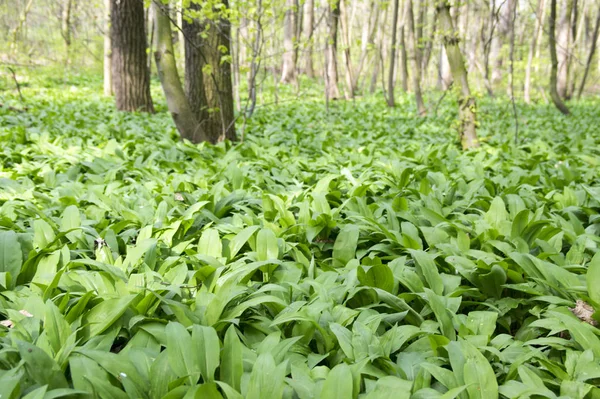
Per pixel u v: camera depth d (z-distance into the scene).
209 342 2.19
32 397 1.78
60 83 23.92
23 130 7.68
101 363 2.05
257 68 8.78
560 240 3.74
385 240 3.73
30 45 31.50
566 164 7.25
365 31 28.27
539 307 2.95
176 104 8.38
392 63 19.56
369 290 2.97
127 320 2.55
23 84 21.05
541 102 23.94
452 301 2.87
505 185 5.60
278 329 2.60
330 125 11.82
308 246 3.85
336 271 3.31
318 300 2.78
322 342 2.56
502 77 25.41
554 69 17.02
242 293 2.85
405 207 4.53
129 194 5.19
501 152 8.16
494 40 29.70
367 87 32.16
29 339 2.35
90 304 2.68
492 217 4.15
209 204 4.43
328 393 1.91
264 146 8.60
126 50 13.60
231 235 3.83
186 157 7.41
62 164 6.25
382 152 7.96
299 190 5.30
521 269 3.28
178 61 23.48
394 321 2.68
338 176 5.48
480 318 2.74
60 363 2.14
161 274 3.18
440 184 5.51
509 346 2.48
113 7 13.41
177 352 2.13
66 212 3.87
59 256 3.20
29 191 4.75
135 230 3.88
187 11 7.52
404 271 3.11
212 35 8.90
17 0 31.00
